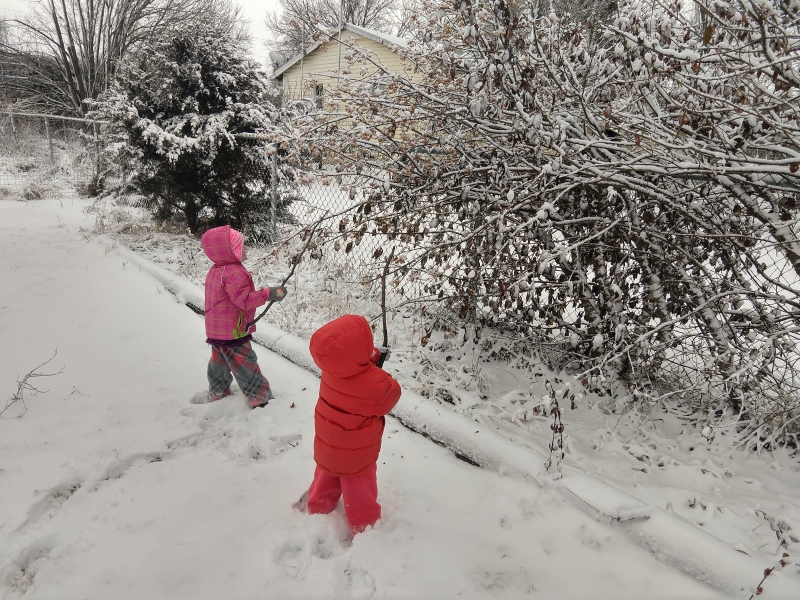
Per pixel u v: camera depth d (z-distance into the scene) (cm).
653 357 372
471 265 405
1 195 1414
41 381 397
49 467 293
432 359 436
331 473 251
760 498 300
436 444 339
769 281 340
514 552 247
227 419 361
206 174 916
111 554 234
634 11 283
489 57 319
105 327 520
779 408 349
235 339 356
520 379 441
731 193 336
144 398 381
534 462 302
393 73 395
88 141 1661
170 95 882
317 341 235
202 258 792
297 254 432
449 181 408
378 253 414
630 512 259
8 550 233
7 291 616
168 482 287
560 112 357
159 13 2805
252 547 243
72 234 984
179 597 214
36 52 2738
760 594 215
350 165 420
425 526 262
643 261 384
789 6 246
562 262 346
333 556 247
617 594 225
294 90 1421
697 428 380
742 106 292
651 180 373
